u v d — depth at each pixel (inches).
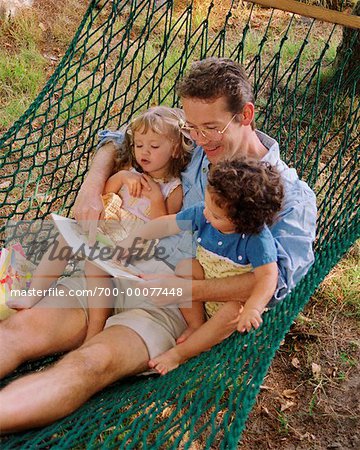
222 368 92.7
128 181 113.5
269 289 95.9
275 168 97.6
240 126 103.3
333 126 190.2
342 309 139.6
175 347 99.3
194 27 239.3
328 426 116.8
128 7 249.0
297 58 132.3
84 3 249.6
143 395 92.7
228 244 98.7
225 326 99.3
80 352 92.4
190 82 100.0
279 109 198.4
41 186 166.9
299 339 133.0
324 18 124.6
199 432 79.7
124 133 123.3
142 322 100.3
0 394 84.1
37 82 205.2
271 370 127.1
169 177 114.1
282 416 118.0
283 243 99.7
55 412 86.6
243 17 246.4
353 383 124.6
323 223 129.4
